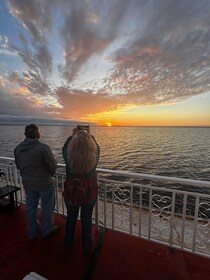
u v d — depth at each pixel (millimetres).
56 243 2162
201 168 32719
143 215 3447
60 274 1729
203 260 1905
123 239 2250
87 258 1929
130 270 1776
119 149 52188
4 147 33625
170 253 2010
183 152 48000
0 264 1843
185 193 1936
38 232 2311
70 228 1942
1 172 3252
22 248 2076
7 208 2834
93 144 1755
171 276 1711
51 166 2023
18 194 3162
